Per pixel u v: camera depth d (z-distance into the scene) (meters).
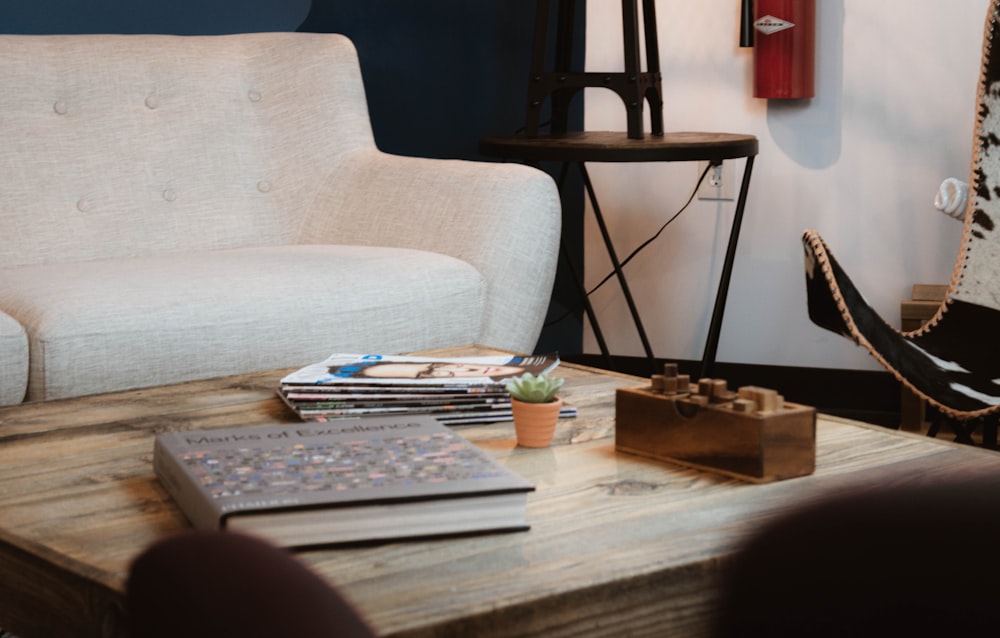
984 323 2.09
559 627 0.69
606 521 0.83
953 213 2.26
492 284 2.14
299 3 2.84
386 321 1.98
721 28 3.19
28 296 1.78
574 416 1.17
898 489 0.23
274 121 2.55
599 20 3.36
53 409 1.22
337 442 0.91
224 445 0.90
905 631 0.22
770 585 0.22
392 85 3.02
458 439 0.92
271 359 1.87
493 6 3.22
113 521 0.83
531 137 2.80
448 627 0.65
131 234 2.33
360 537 0.77
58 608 0.74
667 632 0.73
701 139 2.68
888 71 3.02
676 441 0.98
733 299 3.27
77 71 2.34
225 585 0.26
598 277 3.43
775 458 0.93
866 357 3.14
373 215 2.38
